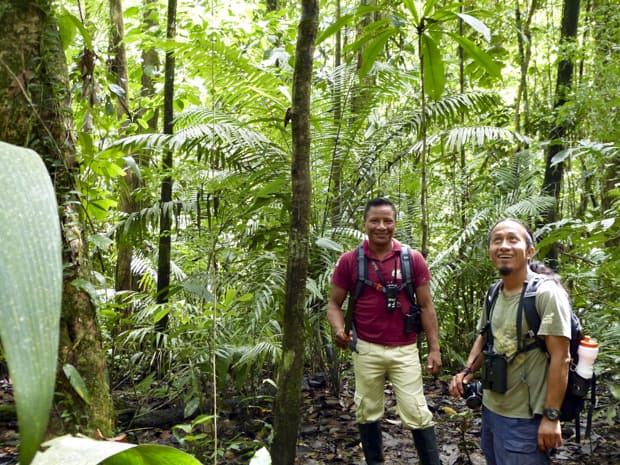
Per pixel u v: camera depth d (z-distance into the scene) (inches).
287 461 113.8
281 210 174.9
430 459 124.1
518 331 90.3
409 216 223.8
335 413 169.2
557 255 185.9
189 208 172.1
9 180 16.4
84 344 85.0
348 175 198.5
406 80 195.9
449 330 216.2
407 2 121.3
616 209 141.3
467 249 206.8
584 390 87.7
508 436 92.0
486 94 197.5
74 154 90.4
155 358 174.2
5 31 80.8
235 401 163.2
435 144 197.9
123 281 198.7
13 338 13.8
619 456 135.1
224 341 154.9
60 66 87.7
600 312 150.0
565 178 295.9
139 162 193.0
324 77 196.1
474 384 106.5
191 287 135.3
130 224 171.5
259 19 261.0
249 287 165.2
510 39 277.9
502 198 211.2
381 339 126.9
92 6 211.0
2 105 80.6
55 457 22.4
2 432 139.9
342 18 118.4
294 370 113.9
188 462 25.9
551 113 205.9
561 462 133.6
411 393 125.1
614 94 187.3
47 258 15.3
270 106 179.9
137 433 146.9
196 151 179.8
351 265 129.3
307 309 178.4
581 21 293.9
